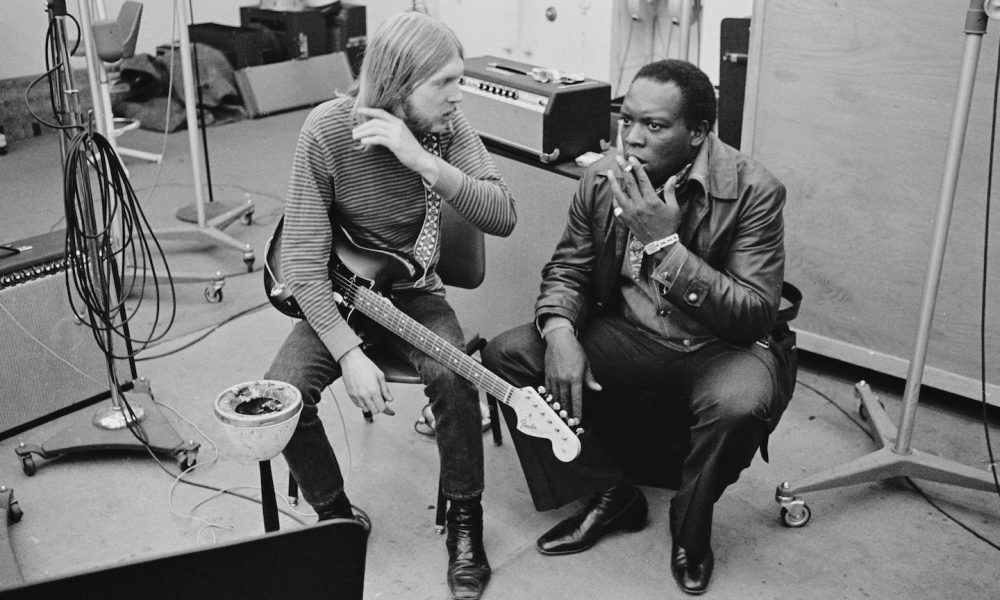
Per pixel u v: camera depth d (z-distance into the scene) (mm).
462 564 2090
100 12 3332
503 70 2830
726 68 3334
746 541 2240
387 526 2297
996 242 2516
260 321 3303
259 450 1639
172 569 961
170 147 4957
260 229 4055
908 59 2502
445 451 2094
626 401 2258
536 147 2645
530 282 2799
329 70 5754
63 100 2342
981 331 2502
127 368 2871
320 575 1035
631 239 2176
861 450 2580
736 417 1962
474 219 2111
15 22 4891
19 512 2299
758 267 2043
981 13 2014
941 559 2178
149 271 3525
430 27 1987
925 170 2564
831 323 2875
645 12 4605
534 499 2230
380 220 2139
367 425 2703
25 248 2676
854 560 2176
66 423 2715
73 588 928
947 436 2637
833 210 2762
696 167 2059
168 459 2551
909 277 2678
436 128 2062
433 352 2066
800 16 2645
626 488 2258
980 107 2443
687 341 2172
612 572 2145
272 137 5184
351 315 2172
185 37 3535
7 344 2590
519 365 2223
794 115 2748
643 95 1981
